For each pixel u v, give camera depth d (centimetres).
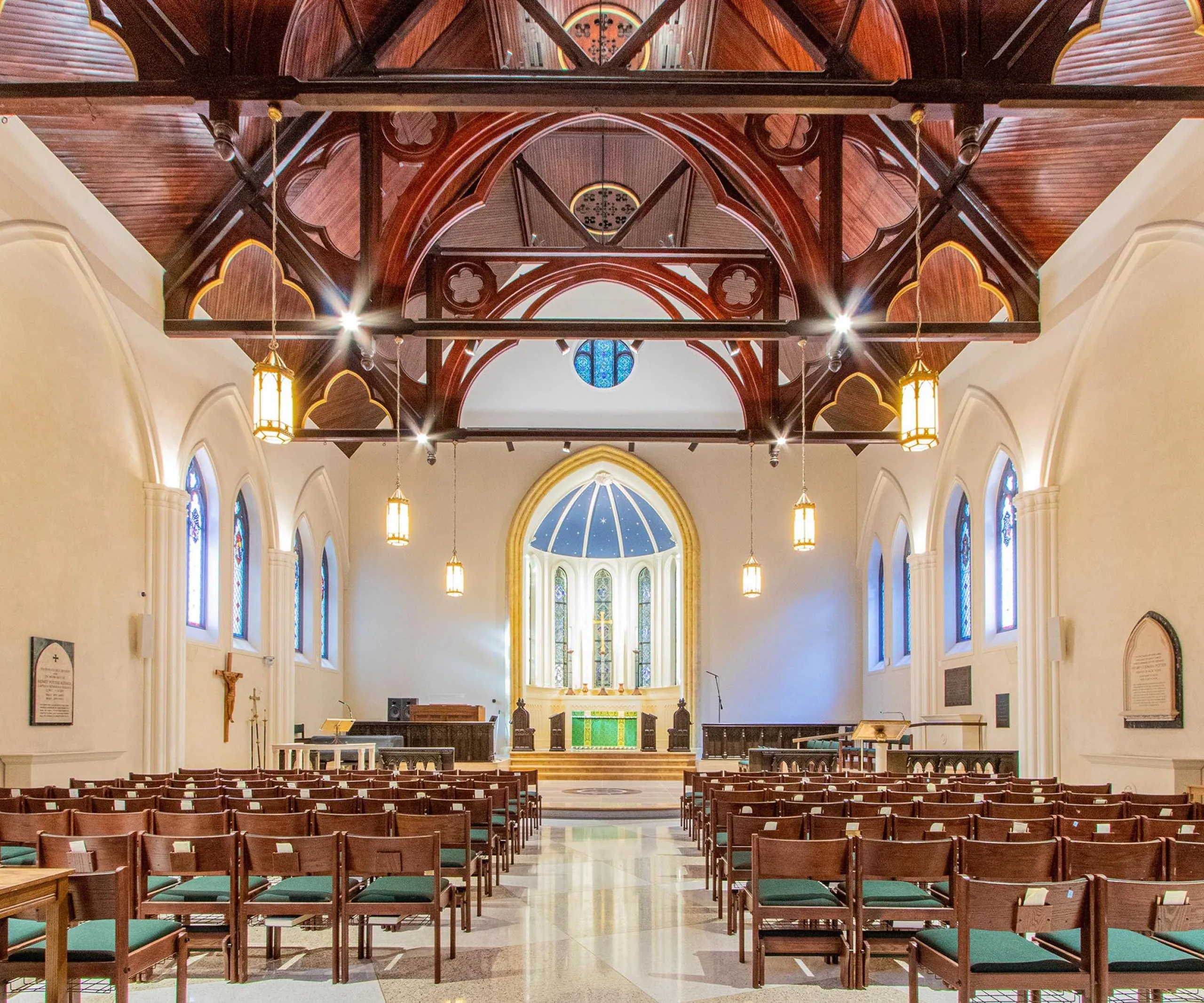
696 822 1315
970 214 1351
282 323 1313
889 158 1358
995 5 930
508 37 1539
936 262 1608
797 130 1528
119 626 1265
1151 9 1022
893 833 694
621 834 1412
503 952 691
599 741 2819
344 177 1484
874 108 938
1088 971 455
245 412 1709
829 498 2506
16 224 1005
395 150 1318
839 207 1310
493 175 1388
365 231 1296
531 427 2488
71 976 464
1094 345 1282
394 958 675
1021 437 1494
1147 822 684
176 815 673
